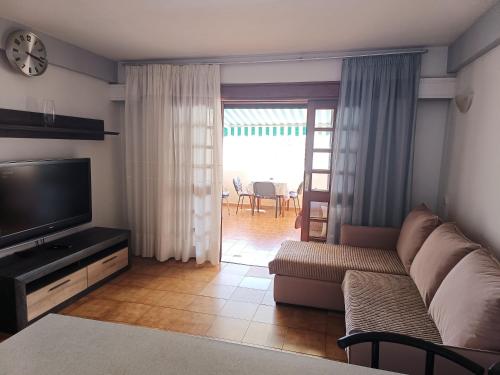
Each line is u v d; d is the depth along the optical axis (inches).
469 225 105.1
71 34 116.6
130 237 143.9
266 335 98.8
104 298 119.1
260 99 142.9
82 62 132.7
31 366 31.9
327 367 32.9
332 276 108.6
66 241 124.6
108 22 104.7
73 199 126.3
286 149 306.2
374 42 119.6
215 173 147.1
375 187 130.0
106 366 32.1
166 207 150.9
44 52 114.3
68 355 33.7
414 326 73.2
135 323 103.6
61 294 108.9
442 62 123.6
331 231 138.2
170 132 147.6
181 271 145.4
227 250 179.3
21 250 113.9
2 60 104.9
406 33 109.9
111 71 149.8
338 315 110.7
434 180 132.9
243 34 113.4
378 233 126.3
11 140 109.0
